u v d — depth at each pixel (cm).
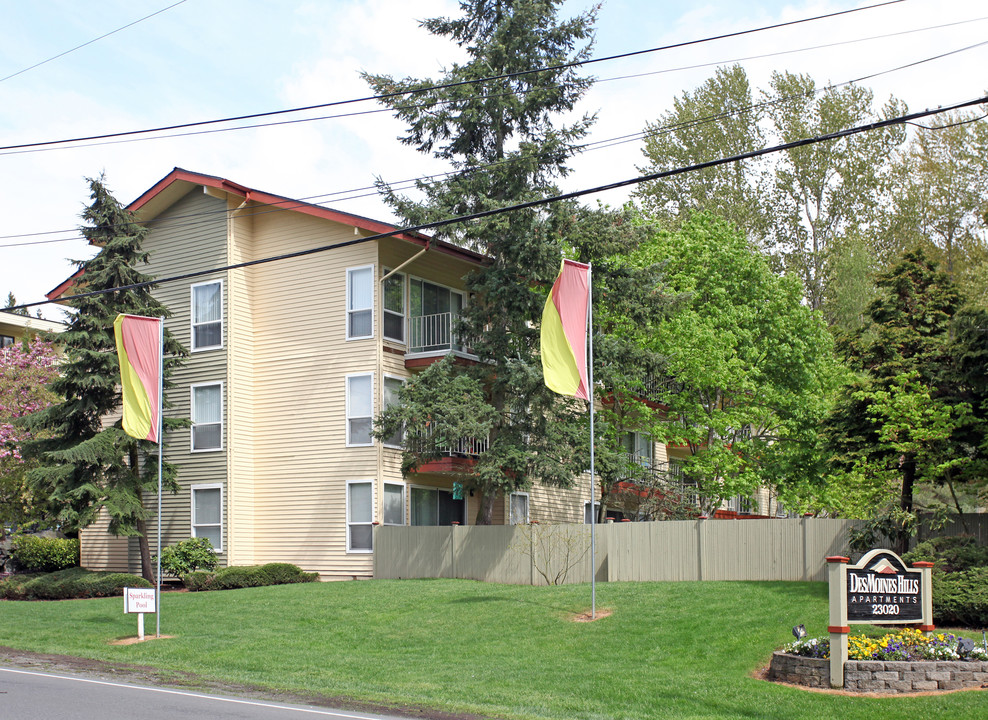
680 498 3388
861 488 2428
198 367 3097
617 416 3375
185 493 3070
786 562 2205
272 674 1588
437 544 2672
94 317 2800
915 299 2388
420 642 1833
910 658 1412
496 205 2602
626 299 2827
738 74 5338
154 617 2184
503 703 1371
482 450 2995
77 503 2788
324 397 2966
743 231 3684
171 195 3191
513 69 2792
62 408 2817
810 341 3606
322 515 2925
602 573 2416
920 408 2155
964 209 4909
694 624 1770
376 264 2916
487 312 2766
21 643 1906
